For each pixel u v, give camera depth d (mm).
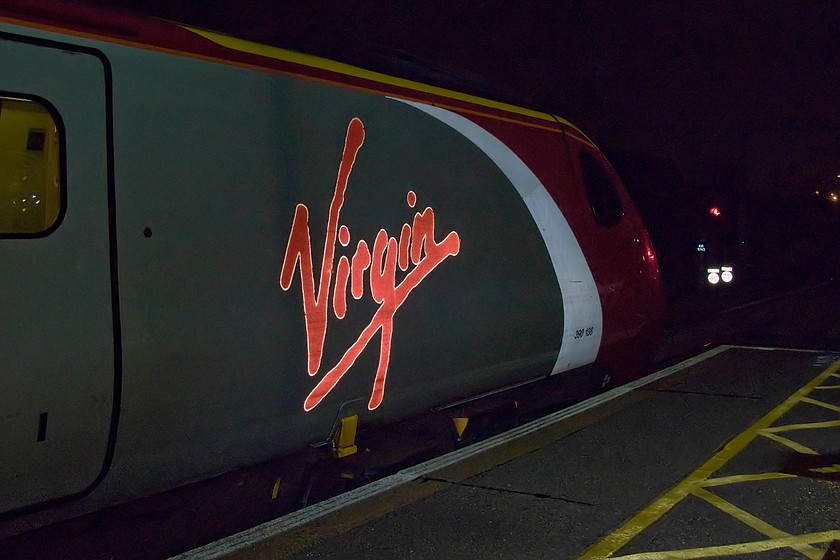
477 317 5383
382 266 4598
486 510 4473
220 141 3715
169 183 3459
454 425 5668
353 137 4508
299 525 4273
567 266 6449
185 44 3699
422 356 4910
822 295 22141
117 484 3336
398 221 4750
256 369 3801
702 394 7570
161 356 3379
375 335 4527
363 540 4062
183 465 3562
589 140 7488
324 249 4215
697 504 4449
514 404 6312
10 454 2939
